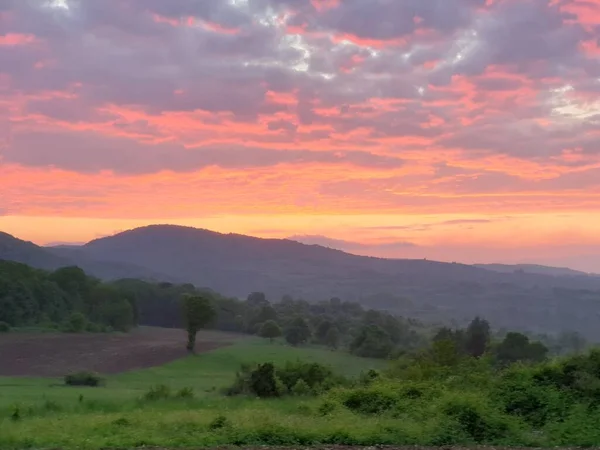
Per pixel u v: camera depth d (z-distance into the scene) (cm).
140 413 1623
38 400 2964
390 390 1566
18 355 6494
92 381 5025
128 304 9238
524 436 1071
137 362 6625
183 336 8944
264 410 1622
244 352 7475
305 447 984
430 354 2138
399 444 1023
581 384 1312
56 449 971
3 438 1059
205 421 1234
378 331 7319
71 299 9169
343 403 1549
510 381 1384
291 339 8762
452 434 1067
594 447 1006
